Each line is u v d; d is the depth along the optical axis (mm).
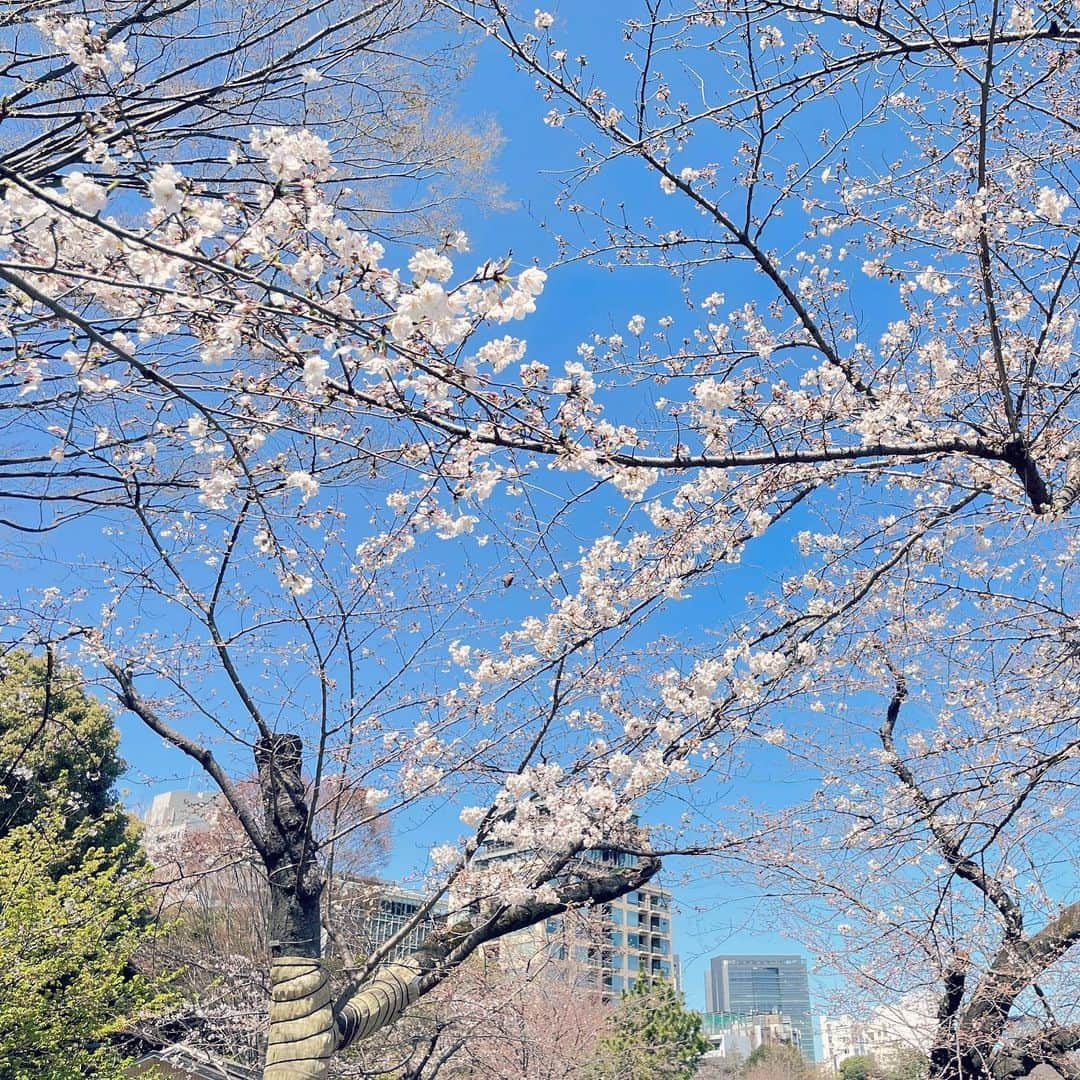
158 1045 9625
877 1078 7832
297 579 3801
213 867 6578
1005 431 4023
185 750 4902
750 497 4324
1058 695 4727
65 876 9703
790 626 4645
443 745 5141
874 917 5582
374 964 4836
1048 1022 5910
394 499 4137
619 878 5418
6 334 3115
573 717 5234
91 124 3078
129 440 3689
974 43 3656
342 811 5352
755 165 4102
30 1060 8828
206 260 2186
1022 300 3988
